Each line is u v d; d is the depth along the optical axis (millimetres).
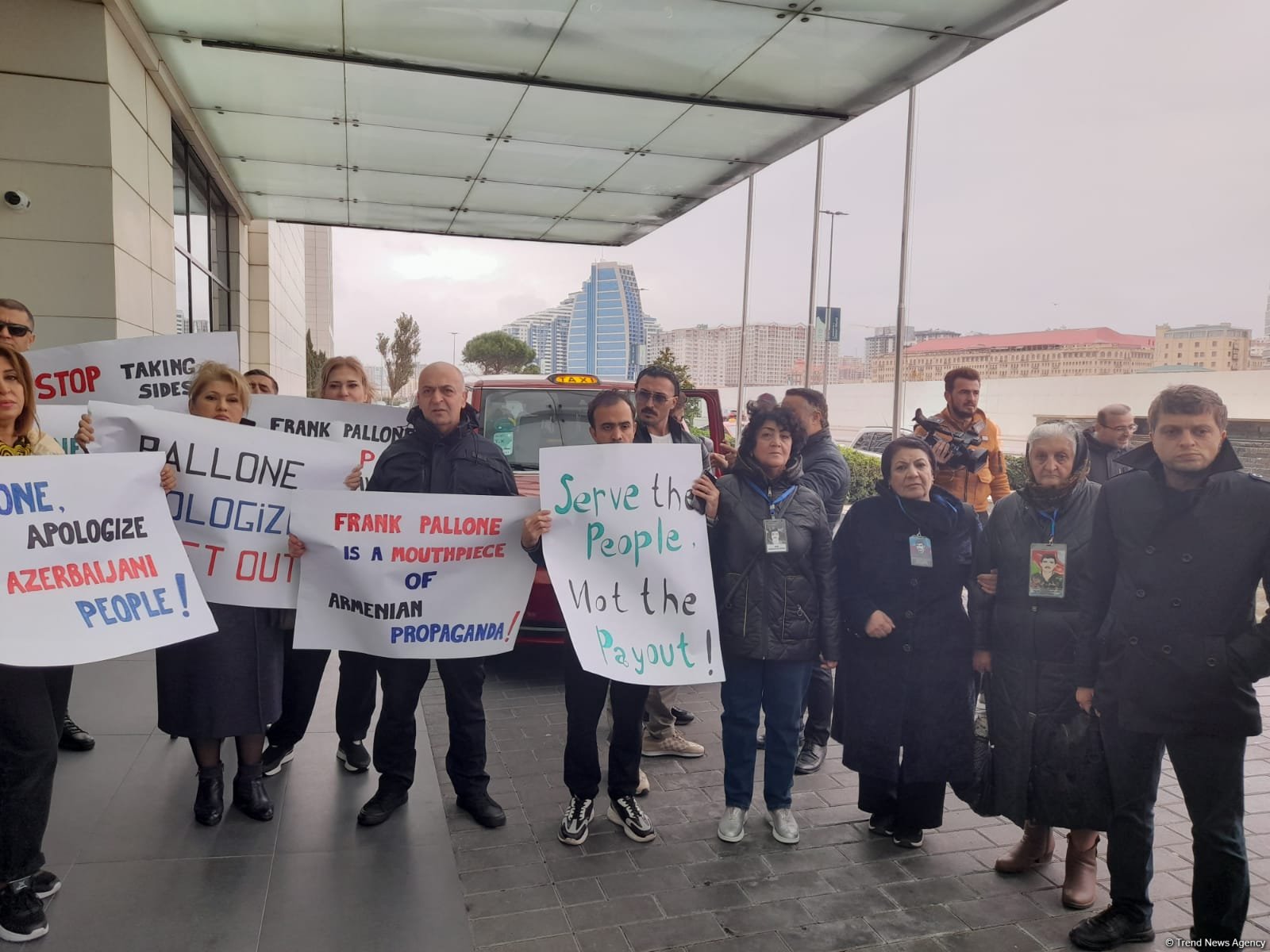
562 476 3213
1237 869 2439
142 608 2725
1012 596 2951
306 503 3127
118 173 6199
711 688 5398
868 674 3258
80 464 2658
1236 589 2371
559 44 6684
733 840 3314
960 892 2994
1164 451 2430
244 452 3184
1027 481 3033
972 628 3133
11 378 2688
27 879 2594
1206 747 2436
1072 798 2793
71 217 6027
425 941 2615
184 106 8180
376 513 3180
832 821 3539
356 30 6527
